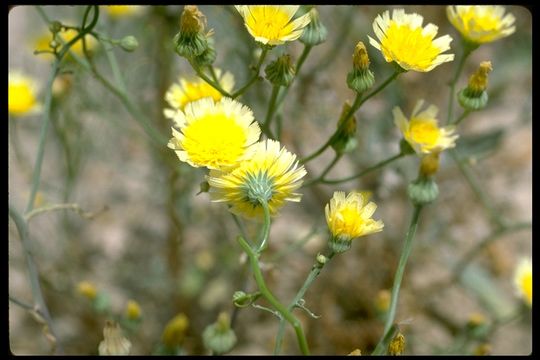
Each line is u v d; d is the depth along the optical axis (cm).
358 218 28
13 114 43
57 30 34
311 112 50
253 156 28
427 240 50
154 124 50
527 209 57
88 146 53
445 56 30
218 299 50
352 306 48
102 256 53
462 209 54
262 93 45
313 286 49
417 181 33
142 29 50
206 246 52
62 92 45
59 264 50
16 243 49
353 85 30
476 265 52
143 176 54
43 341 49
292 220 52
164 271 51
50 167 57
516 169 59
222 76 35
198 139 28
